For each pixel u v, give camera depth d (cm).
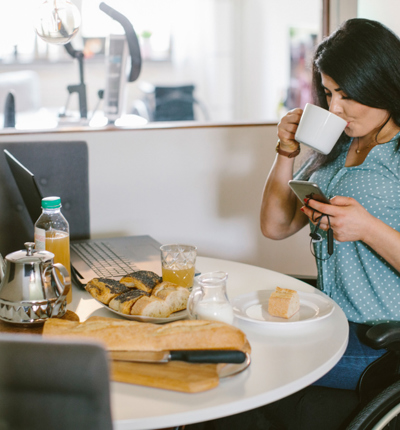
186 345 79
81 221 182
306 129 119
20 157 173
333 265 131
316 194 110
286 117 139
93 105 496
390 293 124
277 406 115
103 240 152
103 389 52
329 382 114
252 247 228
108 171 210
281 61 536
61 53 482
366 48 117
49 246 107
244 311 104
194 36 543
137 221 217
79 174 180
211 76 556
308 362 83
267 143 220
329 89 126
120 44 233
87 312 103
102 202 212
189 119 489
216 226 224
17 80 416
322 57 124
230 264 138
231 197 222
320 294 115
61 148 177
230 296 114
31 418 54
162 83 543
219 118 568
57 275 94
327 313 101
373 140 133
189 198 220
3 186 171
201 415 69
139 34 521
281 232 153
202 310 88
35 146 174
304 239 230
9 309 91
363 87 119
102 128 209
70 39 142
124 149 210
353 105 123
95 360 52
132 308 96
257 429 117
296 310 104
